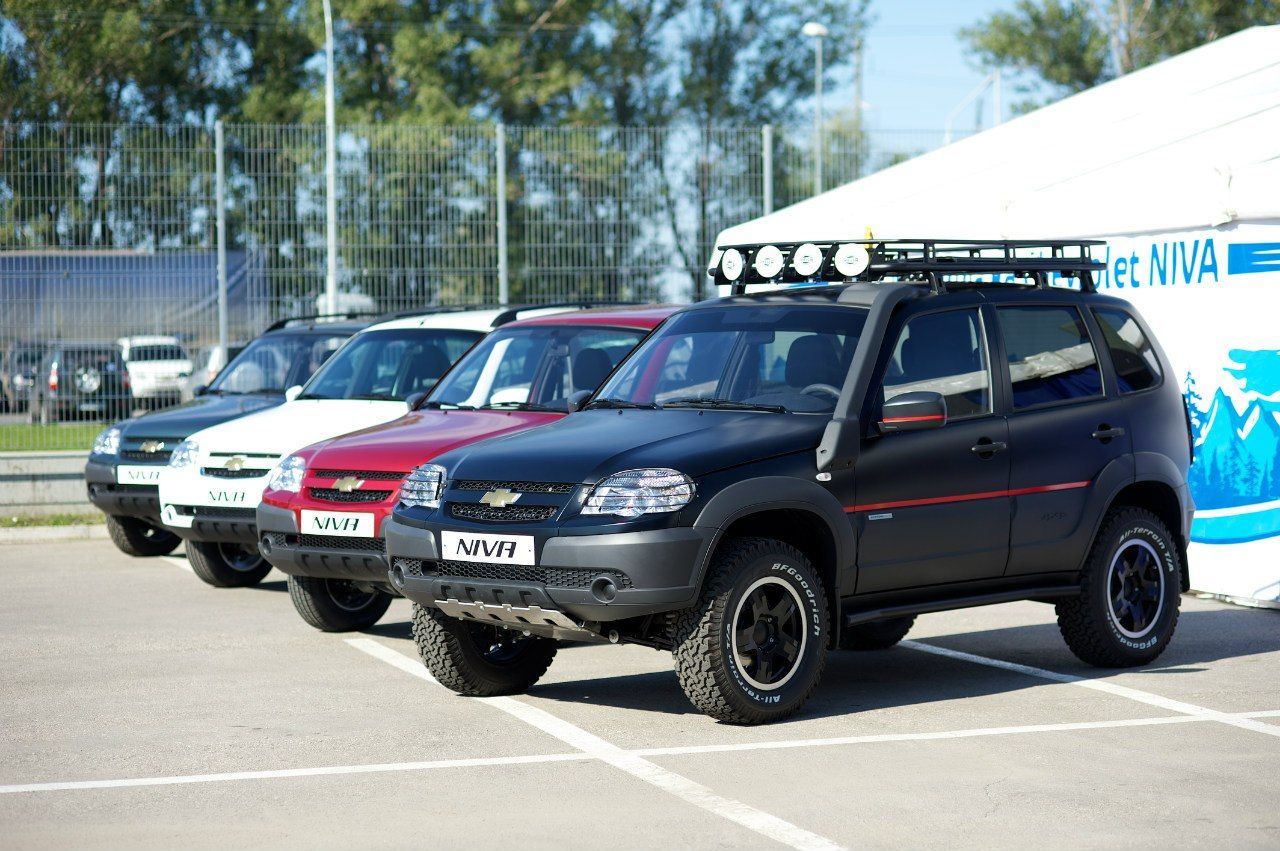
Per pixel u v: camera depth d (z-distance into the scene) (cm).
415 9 4525
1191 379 1020
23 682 773
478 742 636
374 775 580
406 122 4094
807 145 1672
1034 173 1116
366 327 1168
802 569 659
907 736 640
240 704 717
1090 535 764
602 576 621
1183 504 811
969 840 491
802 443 665
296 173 1591
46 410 1536
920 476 696
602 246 1638
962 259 754
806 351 710
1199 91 1017
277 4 4422
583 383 924
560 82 4422
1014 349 753
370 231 1608
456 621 714
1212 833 498
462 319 1136
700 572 627
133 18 4031
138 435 1182
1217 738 636
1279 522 967
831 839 492
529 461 664
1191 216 991
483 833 501
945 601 716
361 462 832
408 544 681
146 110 4362
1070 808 529
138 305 1564
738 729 655
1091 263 808
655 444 657
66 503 1533
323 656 844
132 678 782
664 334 779
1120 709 695
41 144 1538
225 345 1585
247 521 995
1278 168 948
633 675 788
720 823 511
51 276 1539
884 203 1268
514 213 1622
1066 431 755
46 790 560
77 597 1073
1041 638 899
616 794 550
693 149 1645
